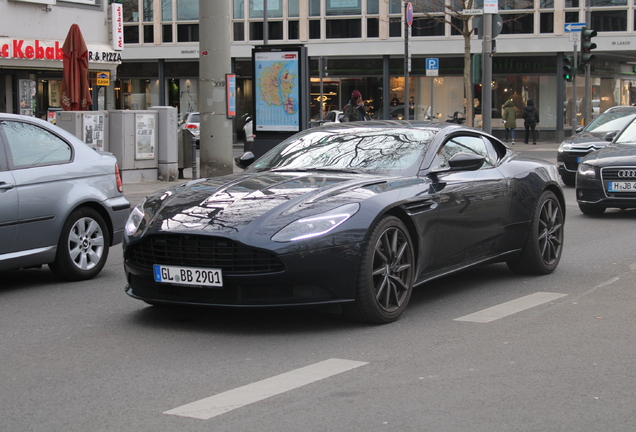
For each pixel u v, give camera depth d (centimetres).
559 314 612
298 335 557
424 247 618
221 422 389
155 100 4219
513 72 3747
